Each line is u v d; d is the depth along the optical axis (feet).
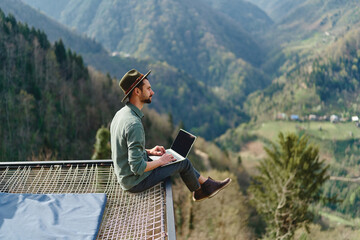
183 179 10.32
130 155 8.59
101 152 67.15
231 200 101.65
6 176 10.71
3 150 162.09
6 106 181.37
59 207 8.76
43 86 220.02
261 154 343.05
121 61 535.60
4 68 205.16
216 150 260.62
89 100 243.81
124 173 9.12
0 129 168.35
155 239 7.47
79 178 10.68
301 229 78.18
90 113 231.91
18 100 191.31
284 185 69.56
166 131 273.95
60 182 10.42
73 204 8.98
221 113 520.01
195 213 89.92
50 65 233.76
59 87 226.99
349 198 157.28
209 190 10.57
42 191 9.91
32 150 168.66
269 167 75.87
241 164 252.42
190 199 89.51
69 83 241.35
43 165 11.20
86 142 214.48
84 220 8.19
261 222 111.14
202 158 241.76
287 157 72.59
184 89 513.04
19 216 8.23
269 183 75.46
